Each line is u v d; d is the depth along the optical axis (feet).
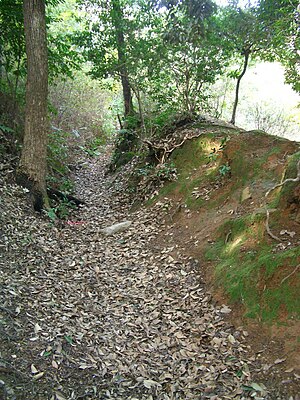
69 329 12.78
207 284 15.55
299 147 19.62
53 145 37.55
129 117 37.65
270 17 28.32
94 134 56.70
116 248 20.40
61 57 32.68
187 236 19.60
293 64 27.99
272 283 13.19
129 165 35.01
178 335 13.07
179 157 26.53
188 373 11.39
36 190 23.54
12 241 17.94
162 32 28.43
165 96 31.86
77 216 26.03
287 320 12.08
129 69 32.01
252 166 20.33
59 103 50.49
